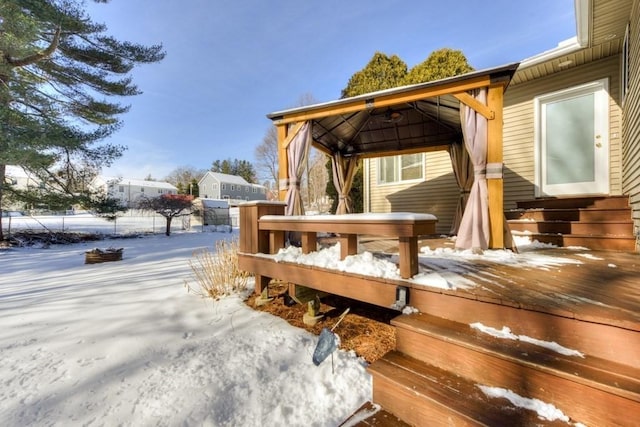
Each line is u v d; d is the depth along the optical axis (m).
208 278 3.63
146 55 9.78
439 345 1.45
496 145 2.97
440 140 5.75
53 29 7.88
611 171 4.27
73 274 4.93
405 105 4.27
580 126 4.57
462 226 3.03
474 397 1.22
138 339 2.29
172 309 2.98
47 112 8.20
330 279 2.27
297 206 4.05
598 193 4.38
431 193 6.80
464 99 3.07
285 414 1.51
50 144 7.50
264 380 1.79
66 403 1.55
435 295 1.70
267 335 2.38
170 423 1.42
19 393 1.62
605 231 3.45
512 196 5.21
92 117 9.44
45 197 9.12
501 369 1.26
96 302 3.24
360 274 2.07
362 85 8.91
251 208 3.11
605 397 1.03
